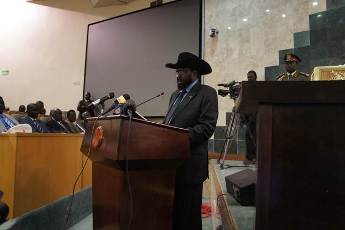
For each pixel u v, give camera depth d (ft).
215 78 20.92
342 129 2.35
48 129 15.35
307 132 2.39
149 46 24.35
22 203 7.84
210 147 20.34
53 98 30.30
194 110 6.44
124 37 25.91
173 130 5.02
